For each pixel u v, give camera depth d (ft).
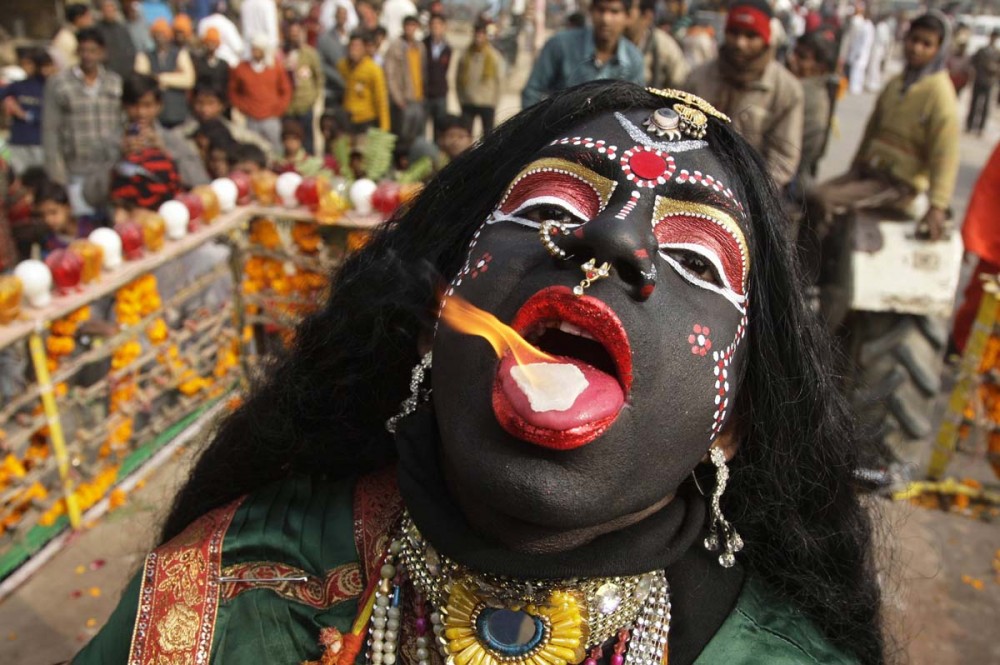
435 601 3.41
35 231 14.07
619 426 2.86
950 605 8.97
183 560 3.68
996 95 41.60
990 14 62.08
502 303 3.02
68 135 16.53
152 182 12.10
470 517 3.20
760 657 3.62
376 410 4.12
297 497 3.90
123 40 22.54
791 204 6.78
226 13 40.19
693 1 42.09
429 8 24.70
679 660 3.58
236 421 4.36
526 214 3.27
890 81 11.14
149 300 9.99
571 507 2.83
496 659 3.24
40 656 7.94
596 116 3.48
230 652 3.59
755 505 3.80
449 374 3.05
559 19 53.98
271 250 11.04
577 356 3.14
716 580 3.73
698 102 3.48
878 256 10.51
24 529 8.88
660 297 2.98
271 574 3.67
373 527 3.69
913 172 10.78
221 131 15.79
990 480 11.16
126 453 10.07
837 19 44.47
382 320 3.93
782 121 11.41
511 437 2.85
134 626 3.60
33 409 9.50
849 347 11.19
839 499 3.93
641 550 3.17
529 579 3.16
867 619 4.04
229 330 11.48
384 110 22.95
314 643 3.60
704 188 3.20
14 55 30.94
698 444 3.13
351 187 10.66
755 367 3.56
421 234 3.97
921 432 10.82
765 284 3.54
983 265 11.66
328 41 25.57
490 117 24.67
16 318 8.21
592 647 3.42
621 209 3.04
